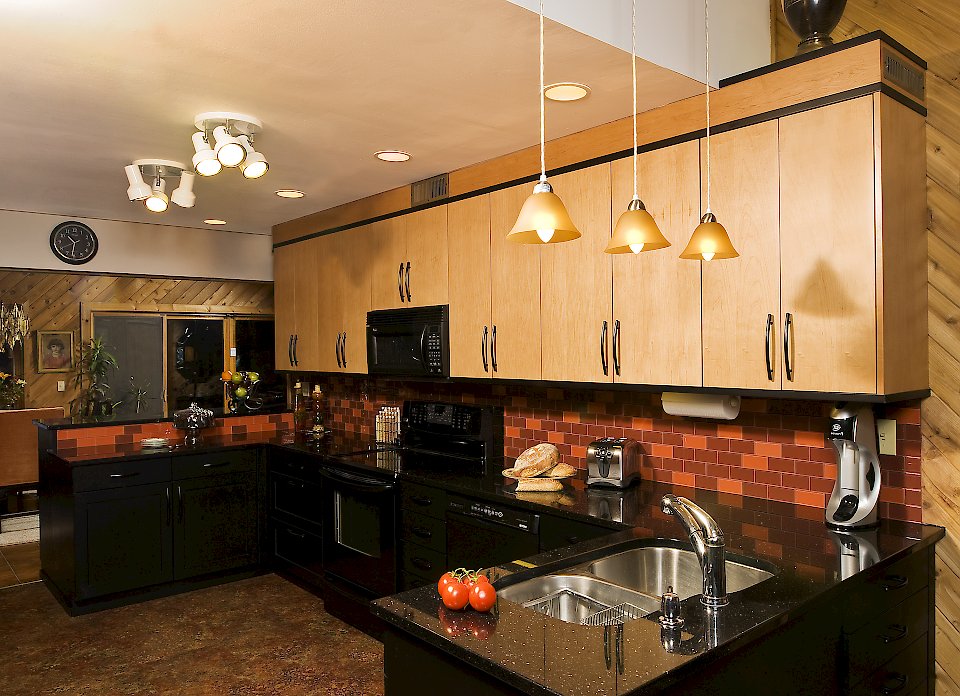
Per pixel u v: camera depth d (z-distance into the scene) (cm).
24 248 480
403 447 436
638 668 144
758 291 244
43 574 464
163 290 679
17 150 325
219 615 405
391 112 276
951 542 240
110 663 345
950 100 237
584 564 220
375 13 194
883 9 253
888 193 218
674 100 266
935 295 240
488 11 193
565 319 312
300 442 469
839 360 225
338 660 347
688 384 266
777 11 281
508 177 338
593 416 350
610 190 292
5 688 320
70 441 440
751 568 216
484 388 410
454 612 177
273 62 227
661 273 274
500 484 327
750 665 170
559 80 244
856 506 246
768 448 286
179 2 187
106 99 259
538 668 145
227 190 415
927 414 244
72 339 660
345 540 396
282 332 527
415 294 396
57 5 188
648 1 228
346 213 454
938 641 245
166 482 433
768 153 241
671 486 316
